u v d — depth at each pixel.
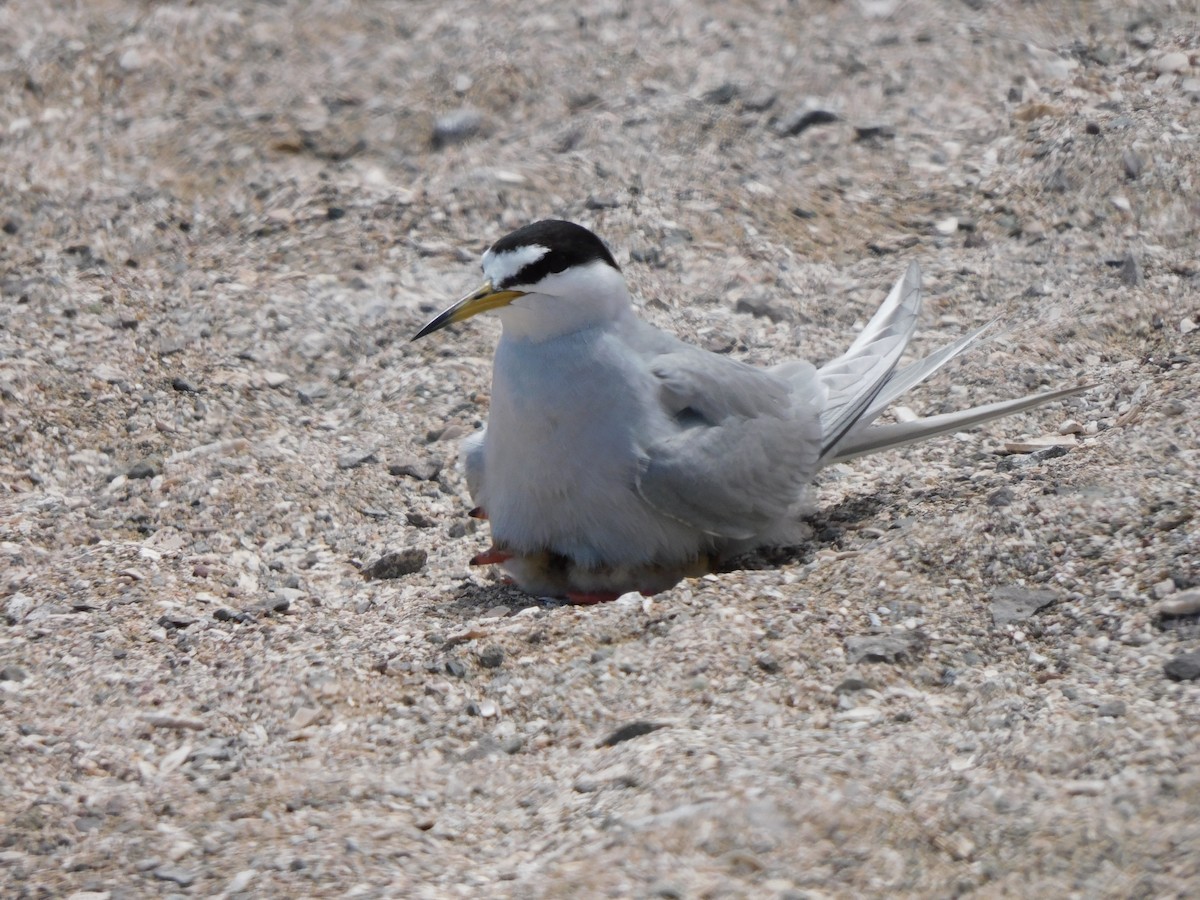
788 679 8.18
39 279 13.20
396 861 6.99
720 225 13.97
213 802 7.59
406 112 15.77
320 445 11.73
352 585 10.20
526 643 8.69
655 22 16.78
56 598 9.56
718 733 7.70
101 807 7.54
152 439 11.54
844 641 8.45
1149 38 15.59
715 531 9.57
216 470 11.22
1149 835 6.59
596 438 9.26
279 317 13.01
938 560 9.02
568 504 9.39
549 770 7.74
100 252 13.84
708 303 13.13
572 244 9.27
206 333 12.81
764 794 7.03
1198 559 8.51
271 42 16.77
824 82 15.72
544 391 9.25
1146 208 13.45
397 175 15.08
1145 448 9.78
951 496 10.02
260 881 6.84
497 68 16.14
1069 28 15.95
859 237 13.90
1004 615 8.57
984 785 7.05
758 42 16.36
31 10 17.19
